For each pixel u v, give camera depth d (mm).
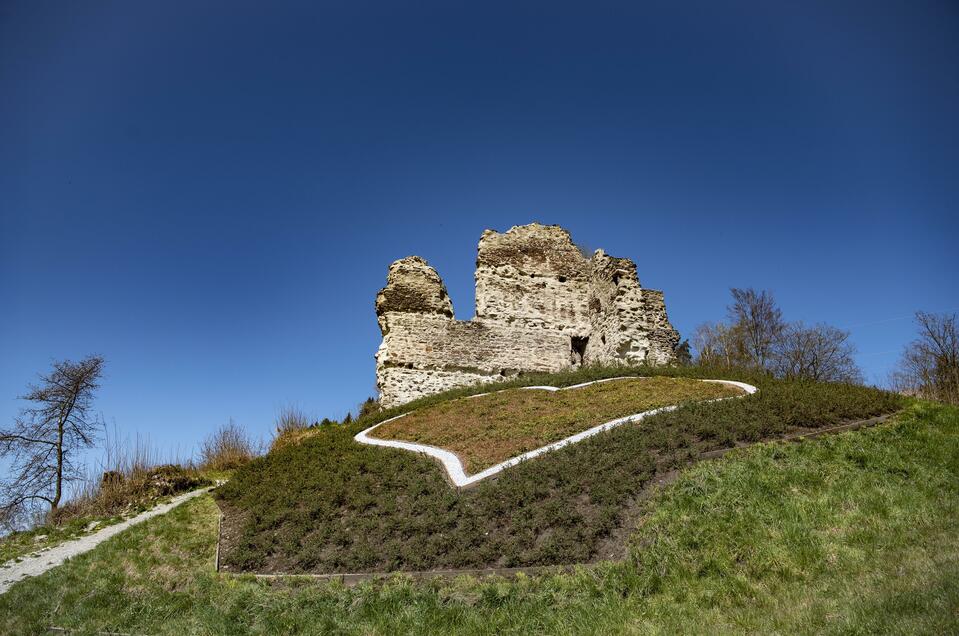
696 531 8695
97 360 23109
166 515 14031
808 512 8906
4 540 14078
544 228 29672
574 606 7598
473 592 8336
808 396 14062
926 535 7953
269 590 9586
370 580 9281
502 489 11016
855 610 6336
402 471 13367
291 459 16266
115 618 9117
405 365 24344
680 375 19375
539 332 27297
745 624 6648
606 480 10602
